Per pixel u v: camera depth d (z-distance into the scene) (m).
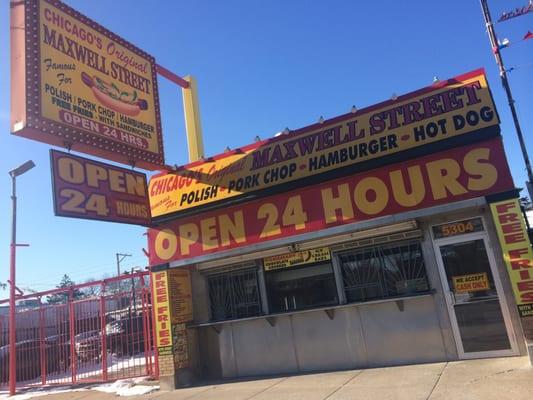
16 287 12.70
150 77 10.05
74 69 8.44
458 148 8.25
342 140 9.24
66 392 11.22
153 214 10.84
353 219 8.91
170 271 10.49
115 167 9.21
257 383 9.20
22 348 13.09
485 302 8.30
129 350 11.58
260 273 10.27
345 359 9.32
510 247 7.64
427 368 8.16
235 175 10.16
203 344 10.75
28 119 7.54
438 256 8.71
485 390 6.49
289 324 9.92
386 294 9.09
